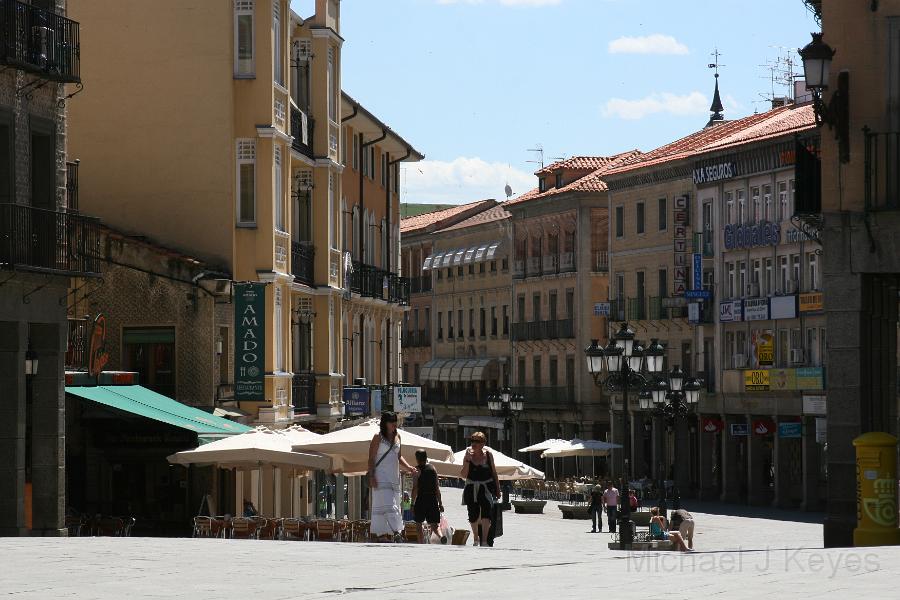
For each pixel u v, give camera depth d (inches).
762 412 3659.0
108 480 1774.1
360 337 2787.9
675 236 4037.9
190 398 1843.0
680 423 3996.1
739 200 3786.9
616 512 2687.0
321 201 2342.5
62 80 1469.0
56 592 652.7
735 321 3784.5
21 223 1402.6
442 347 5792.3
